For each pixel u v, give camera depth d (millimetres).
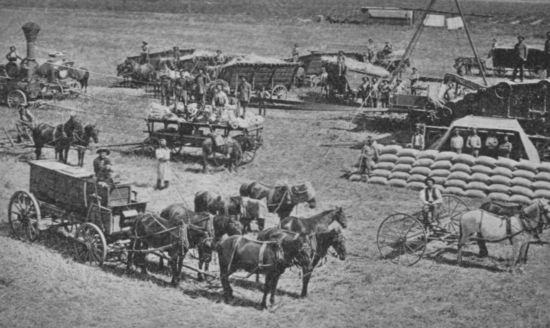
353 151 34312
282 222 18438
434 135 34344
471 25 83938
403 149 29125
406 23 79375
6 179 26375
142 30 75750
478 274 19609
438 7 116500
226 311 16438
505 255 21359
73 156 31188
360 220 24234
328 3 122938
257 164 31406
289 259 16406
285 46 66062
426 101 35469
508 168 26516
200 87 40906
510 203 25672
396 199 26719
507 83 32688
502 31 78125
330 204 25969
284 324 15844
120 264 18984
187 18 88875
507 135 29812
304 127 39188
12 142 31500
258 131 34656
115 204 18484
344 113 43500
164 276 18641
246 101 39406
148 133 34344
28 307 15922
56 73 42375
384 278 19172
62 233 20578
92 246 18406
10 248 19312
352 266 20078
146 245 18000
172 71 44312
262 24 83188
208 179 28375
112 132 36094
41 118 37344
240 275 19125
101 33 71875
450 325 16078
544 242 22031
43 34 68875
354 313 16688
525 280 19156
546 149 31641
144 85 49062
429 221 20703
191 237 17516
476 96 33594
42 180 19859
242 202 20547
